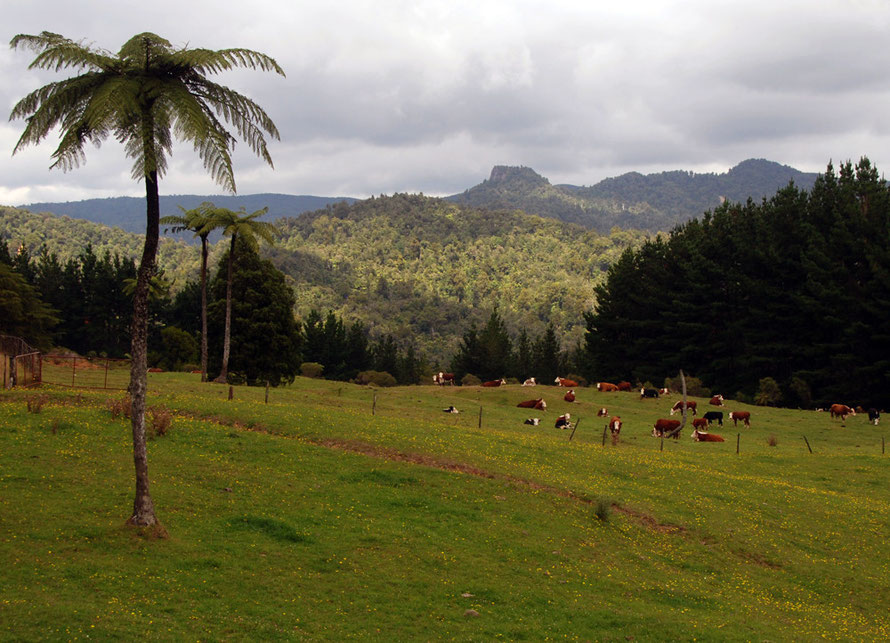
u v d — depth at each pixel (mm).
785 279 87188
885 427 58625
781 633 18562
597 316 106375
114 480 23688
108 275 122375
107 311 122312
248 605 16141
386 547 21047
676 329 95000
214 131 17453
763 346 84875
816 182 95875
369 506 24500
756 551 25688
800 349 83188
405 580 18938
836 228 84125
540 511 26312
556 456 35062
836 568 25094
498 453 33875
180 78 17906
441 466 30359
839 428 58344
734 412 59156
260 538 20500
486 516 24938
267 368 69562
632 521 26984
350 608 16891
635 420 58938
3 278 75750
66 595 15078
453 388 72375
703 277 93250
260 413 35625
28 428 28750
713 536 26422
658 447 45312
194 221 54188
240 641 14289
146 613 14859
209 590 16625
